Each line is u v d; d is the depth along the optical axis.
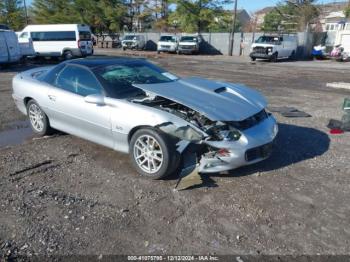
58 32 21.38
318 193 3.74
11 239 2.89
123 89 4.49
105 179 4.04
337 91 10.68
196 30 39.53
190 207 3.43
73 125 4.90
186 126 3.74
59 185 3.88
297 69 18.67
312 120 6.80
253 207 3.44
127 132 4.14
